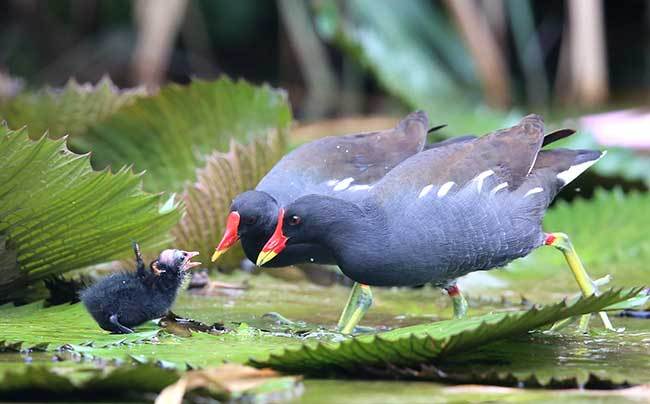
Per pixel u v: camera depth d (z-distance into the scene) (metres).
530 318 8.57
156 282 10.23
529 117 11.88
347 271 10.73
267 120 14.94
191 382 7.73
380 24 23.11
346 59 25.09
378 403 7.63
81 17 25.38
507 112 22.86
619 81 26.62
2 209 10.38
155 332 9.87
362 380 8.45
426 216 10.60
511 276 14.00
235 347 9.41
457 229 10.69
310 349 8.34
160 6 22.12
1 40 25.00
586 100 23.09
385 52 22.14
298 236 10.73
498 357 9.22
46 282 11.26
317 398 7.79
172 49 25.09
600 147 18.20
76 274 12.78
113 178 10.42
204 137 14.87
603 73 23.14
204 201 13.45
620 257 14.66
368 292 11.07
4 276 10.86
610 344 9.94
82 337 9.70
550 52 26.12
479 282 13.64
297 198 11.84
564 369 8.79
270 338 9.94
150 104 14.72
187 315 11.48
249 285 13.52
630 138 19.97
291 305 12.34
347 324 10.91
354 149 12.31
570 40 24.69
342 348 8.31
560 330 10.66
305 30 24.53
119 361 8.86
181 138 14.84
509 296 12.83
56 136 15.73
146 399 7.91
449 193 10.70
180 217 11.19
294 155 12.33
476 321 9.19
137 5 23.92
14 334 9.74
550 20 25.94
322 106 24.66
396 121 20.38
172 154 14.82
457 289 11.38
